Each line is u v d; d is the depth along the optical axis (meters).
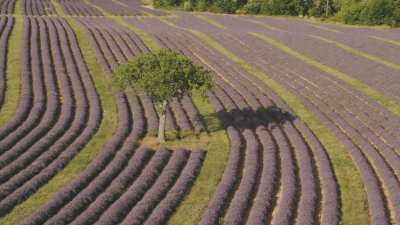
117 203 30.34
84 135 40.47
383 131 44.34
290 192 32.41
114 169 34.97
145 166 36.50
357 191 33.56
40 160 35.78
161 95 38.47
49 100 47.38
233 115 47.09
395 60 71.38
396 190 33.31
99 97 49.94
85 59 61.25
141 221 28.92
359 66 66.38
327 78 60.34
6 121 42.81
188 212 30.27
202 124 44.38
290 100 52.12
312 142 41.41
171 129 42.97
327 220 29.28
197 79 39.38
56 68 56.34
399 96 54.12
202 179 34.53
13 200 30.41
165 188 32.88
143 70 39.31
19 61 57.84
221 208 30.64
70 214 29.08
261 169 36.75
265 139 41.41
